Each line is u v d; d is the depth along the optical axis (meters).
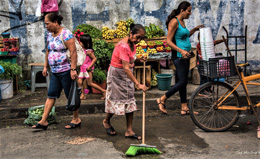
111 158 3.71
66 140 4.38
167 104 5.98
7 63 6.50
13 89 6.72
